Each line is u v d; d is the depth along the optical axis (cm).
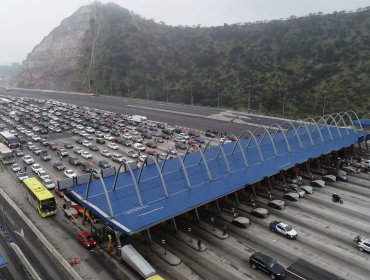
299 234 4162
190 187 4650
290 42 16288
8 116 12825
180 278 3325
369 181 5909
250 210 4797
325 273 3403
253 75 15150
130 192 4425
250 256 3634
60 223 4488
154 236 4112
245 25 19812
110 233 4047
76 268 3488
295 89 13250
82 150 7781
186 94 15625
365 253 3772
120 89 17400
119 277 3341
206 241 3994
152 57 19100
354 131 7844
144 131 9488
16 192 5628
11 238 4112
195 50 19238
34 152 7862
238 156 5978
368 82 12144
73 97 17250
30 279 3325
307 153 6266
